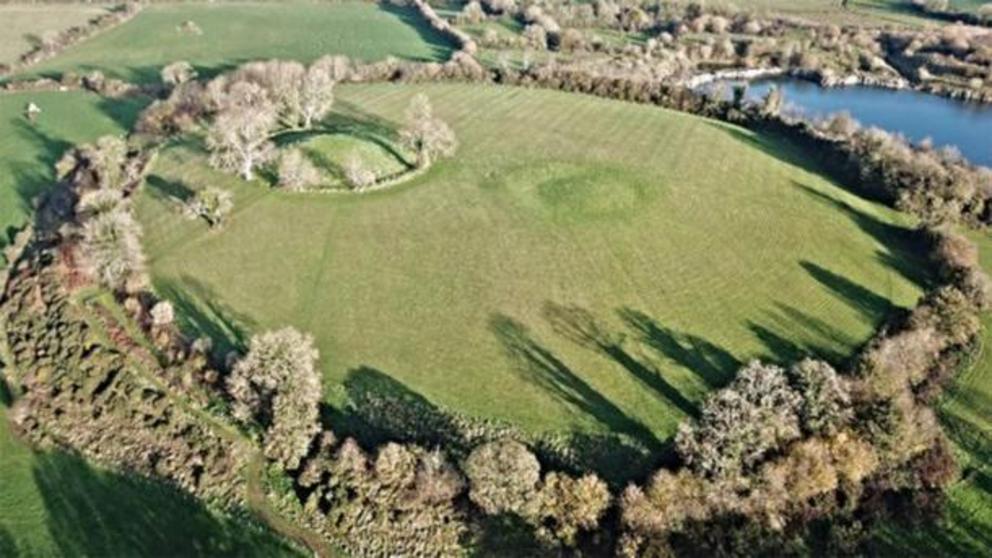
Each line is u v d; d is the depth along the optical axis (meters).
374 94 159.50
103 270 94.94
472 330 88.00
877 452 71.25
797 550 66.56
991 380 85.62
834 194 121.56
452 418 76.31
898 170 120.81
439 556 66.06
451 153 127.94
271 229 107.19
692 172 125.50
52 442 77.44
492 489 66.25
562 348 85.50
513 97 158.50
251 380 75.75
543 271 98.50
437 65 170.00
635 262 101.00
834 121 144.25
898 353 83.19
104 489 72.44
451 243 104.06
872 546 67.25
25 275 97.88
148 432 77.19
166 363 83.25
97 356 83.94
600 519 66.31
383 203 113.81
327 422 76.06
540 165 125.69
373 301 92.81
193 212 108.31
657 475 66.69
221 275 97.38
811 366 75.06
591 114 150.00
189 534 68.19
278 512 69.69
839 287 98.44
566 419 76.38
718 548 65.44
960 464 75.25
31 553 66.56
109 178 117.19
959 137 162.25
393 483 69.25
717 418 70.00
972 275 97.62
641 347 86.00
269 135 133.25
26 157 133.25
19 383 83.94
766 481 67.75
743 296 95.31
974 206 117.56
